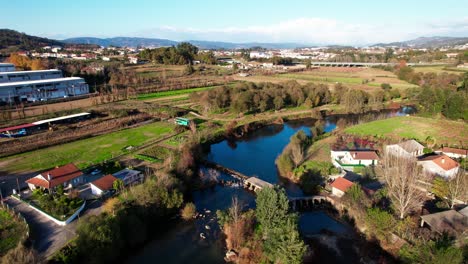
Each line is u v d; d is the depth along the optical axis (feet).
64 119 384.06
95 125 376.07
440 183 201.87
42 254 150.71
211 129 379.14
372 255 164.25
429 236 153.38
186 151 277.64
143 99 535.60
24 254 135.74
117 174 236.22
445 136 337.52
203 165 288.92
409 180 189.67
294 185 247.91
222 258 165.58
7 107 420.36
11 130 332.19
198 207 215.92
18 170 252.62
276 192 172.14
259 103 474.08
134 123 398.42
